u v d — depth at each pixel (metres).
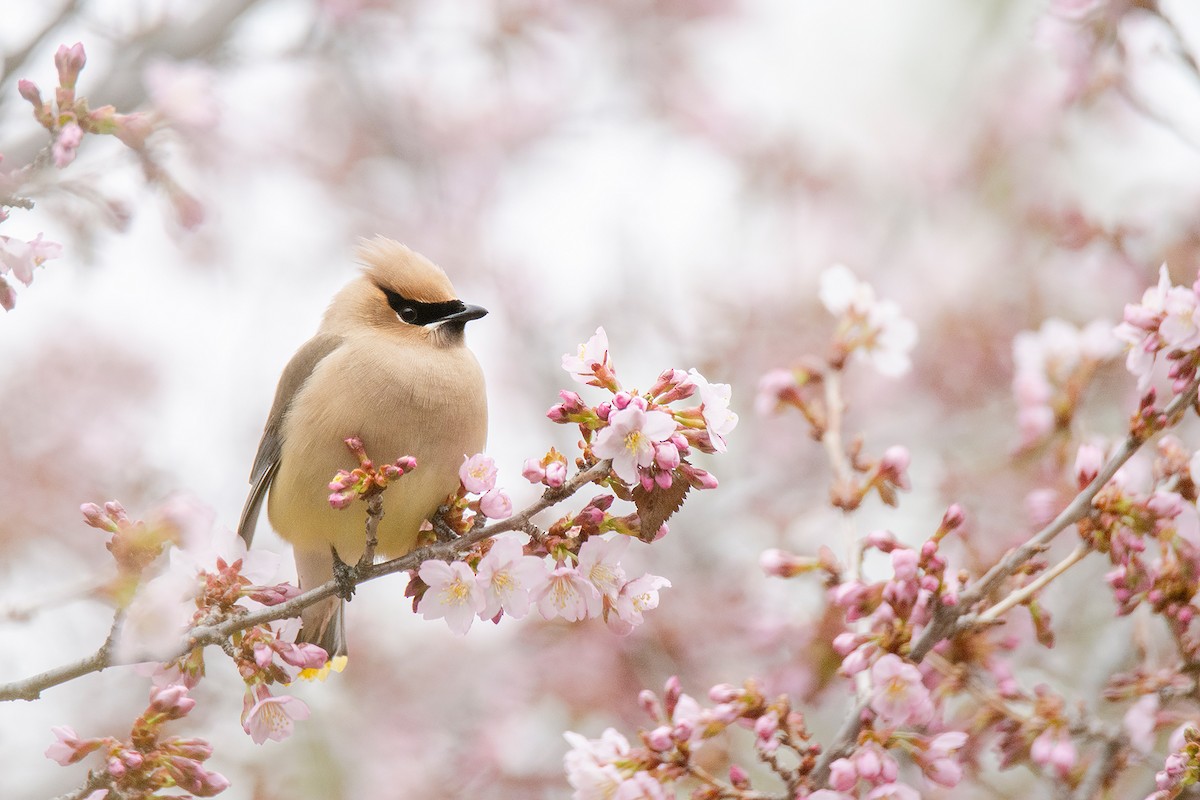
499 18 15.15
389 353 9.10
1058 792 8.03
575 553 7.01
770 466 14.52
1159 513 7.18
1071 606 11.70
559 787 12.63
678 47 16.27
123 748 6.70
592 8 15.97
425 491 8.94
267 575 7.21
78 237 8.44
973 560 9.04
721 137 16.34
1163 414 7.07
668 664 12.51
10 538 13.86
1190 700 8.08
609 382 6.68
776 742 6.99
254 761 12.80
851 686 7.49
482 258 15.74
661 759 6.99
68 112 7.43
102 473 14.43
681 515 13.67
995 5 17.23
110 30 11.44
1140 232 11.89
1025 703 8.20
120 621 6.86
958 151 16.56
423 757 13.23
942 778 6.79
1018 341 9.44
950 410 14.71
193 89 7.90
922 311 15.28
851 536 8.09
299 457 9.05
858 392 14.88
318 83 15.69
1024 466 10.00
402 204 16.16
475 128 16.25
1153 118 10.00
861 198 16.69
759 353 15.16
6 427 14.51
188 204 7.86
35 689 6.87
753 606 12.18
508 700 12.93
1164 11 9.66
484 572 6.85
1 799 12.40
